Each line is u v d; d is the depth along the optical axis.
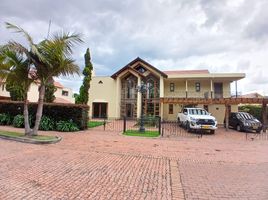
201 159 8.21
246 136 15.05
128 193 4.61
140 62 27.34
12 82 11.20
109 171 6.12
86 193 4.49
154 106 26.83
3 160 6.59
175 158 8.22
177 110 27.23
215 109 26.27
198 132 17.38
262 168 7.07
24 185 4.74
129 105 27.97
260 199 4.50
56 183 4.97
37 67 10.80
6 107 16.81
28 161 6.64
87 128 16.66
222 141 13.23
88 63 22.23
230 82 26.97
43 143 9.70
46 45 10.38
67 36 10.71
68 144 10.01
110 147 9.80
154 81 27.30
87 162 6.96
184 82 28.02
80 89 21.95
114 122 23.30
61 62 10.65
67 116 15.55
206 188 5.08
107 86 28.69
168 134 15.59
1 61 10.37
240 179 5.83
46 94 20.56
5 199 4.01
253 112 27.28
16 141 9.88
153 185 5.16
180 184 5.30
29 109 15.41
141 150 9.46
